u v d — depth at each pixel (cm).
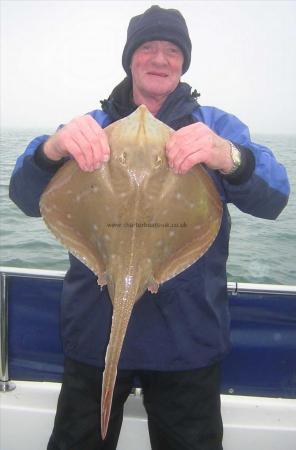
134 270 210
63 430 296
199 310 276
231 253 1028
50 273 351
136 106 307
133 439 346
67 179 226
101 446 301
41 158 239
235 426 336
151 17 289
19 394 362
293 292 343
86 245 227
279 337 358
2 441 352
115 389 293
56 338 369
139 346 278
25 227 1204
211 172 271
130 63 313
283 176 262
